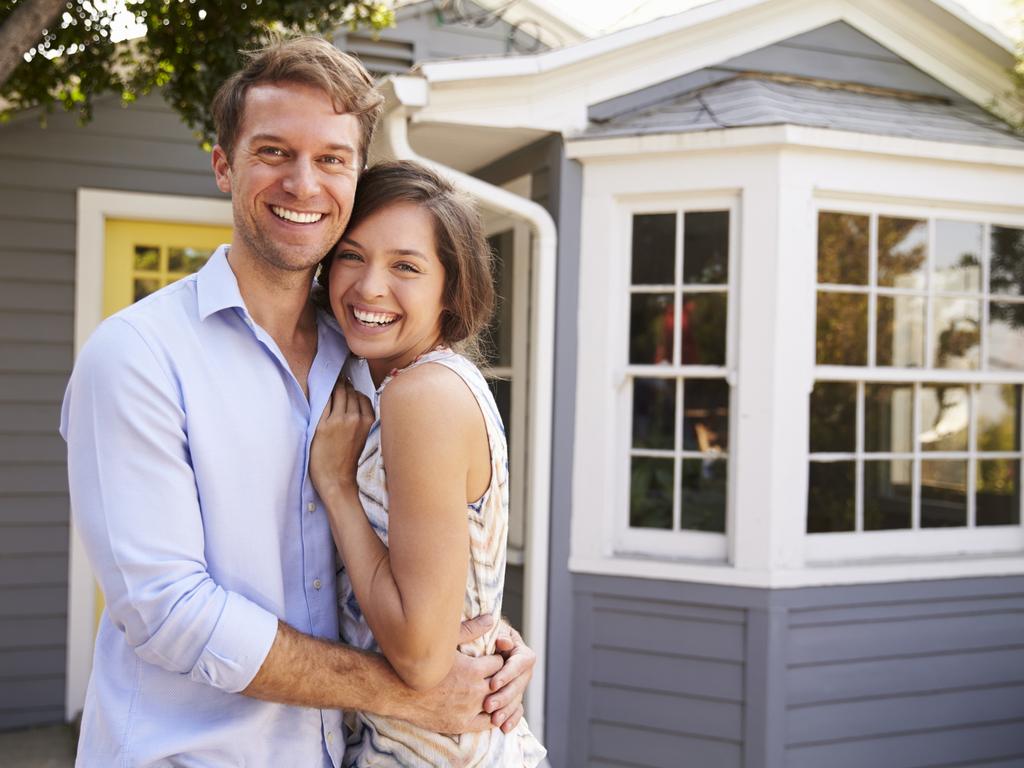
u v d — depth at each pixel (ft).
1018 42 13.76
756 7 13.10
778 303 11.59
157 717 4.40
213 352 4.58
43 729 15.23
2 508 15.19
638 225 12.44
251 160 4.55
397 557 4.38
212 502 4.42
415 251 4.74
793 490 11.71
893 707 12.19
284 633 4.30
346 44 16.15
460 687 4.67
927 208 12.47
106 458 4.20
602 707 12.21
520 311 13.89
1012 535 13.21
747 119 11.62
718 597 11.74
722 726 11.74
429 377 4.52
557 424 12.26
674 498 12.28
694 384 12.25
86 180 15.57
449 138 12.95
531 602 12.20
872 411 12.50
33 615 15.37
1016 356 13.11
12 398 15.23
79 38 12.71
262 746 4.57
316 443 4.78
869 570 12.01
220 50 12.46
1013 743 12.80
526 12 17.63
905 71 14.15
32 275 15.33
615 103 12.82
